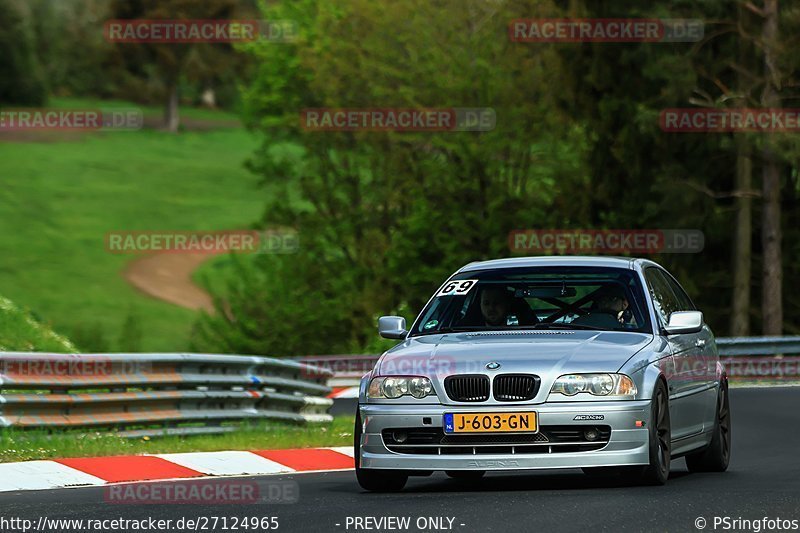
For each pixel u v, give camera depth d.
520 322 30.67
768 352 84.31
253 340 147.38
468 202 134.75
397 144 137.00
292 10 150.50
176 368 42.38
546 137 130.88
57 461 33.91
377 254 142.38
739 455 40.31
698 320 30.09
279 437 42.31
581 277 31.50
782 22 108.50
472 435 27.31
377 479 28.64
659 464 27.81
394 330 31.17
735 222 113.94
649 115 107.81
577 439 27.20
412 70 134.88
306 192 148.00
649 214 112.44
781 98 109.25
